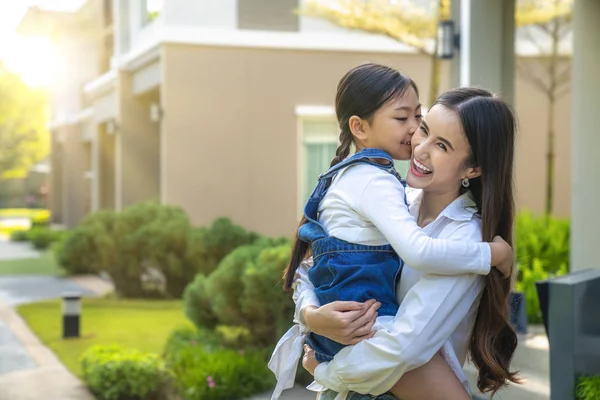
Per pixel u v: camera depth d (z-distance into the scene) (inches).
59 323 378.9
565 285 131.3
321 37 508.4
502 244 78.5
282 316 253.1
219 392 228.1
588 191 216.8
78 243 491.5
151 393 243.9
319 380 82.3
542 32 527.5
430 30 406.0
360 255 80.6
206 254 453.1
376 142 84.6
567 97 540.1
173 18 492.7
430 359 78.0
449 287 76.5
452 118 79.7
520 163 537.3
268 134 507.2
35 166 1627.7
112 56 688.4
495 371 81.1
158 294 480.4
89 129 844.6
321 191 86.4
